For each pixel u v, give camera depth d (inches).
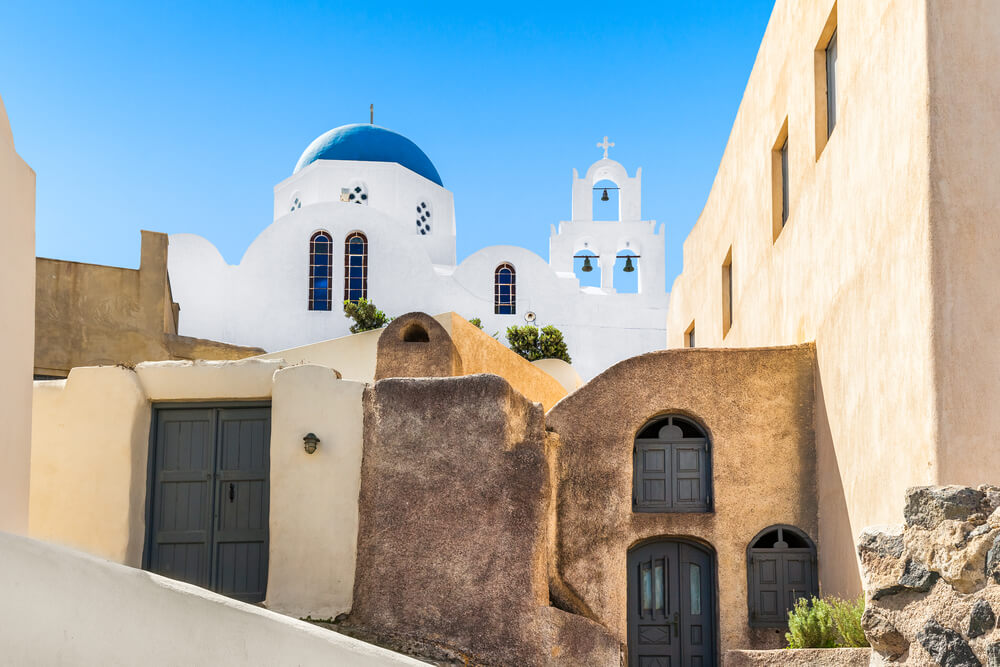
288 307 1517.0
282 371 454.9
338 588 432.5
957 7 347.3
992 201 339.3
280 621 294.7
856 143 416.8
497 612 414.6
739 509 462.3
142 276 820.6
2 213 323.6
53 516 449.7
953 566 235.3
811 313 480.7
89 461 454.9
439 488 430.0
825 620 375.6
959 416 330.3
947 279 336.5
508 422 434.0
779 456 466.6
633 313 1584.6
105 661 268.7
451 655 410.0
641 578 468.8
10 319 331.3
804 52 498.9
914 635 242.7
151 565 456.8
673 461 473.7
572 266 1827.0
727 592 456.1
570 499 463.5
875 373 387.9
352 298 1534.2
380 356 592.7
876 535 258.2
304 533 439.5
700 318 786.8
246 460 462.0
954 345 333.7
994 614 224.4
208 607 285.1
